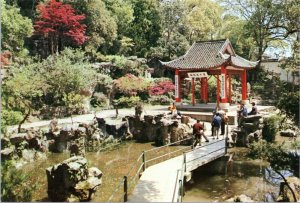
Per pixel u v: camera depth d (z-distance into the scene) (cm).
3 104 1698
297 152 1370
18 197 1100
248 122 2102
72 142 1980
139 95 3928
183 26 5319
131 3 5009
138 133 2408
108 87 3497
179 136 2195
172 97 4038
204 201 1283
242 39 5041
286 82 4156
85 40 3991
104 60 4041
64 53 3372
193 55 3109
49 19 3447
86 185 1192
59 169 1206
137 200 1081
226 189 1430
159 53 4619
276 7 4175
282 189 1222
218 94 2852
